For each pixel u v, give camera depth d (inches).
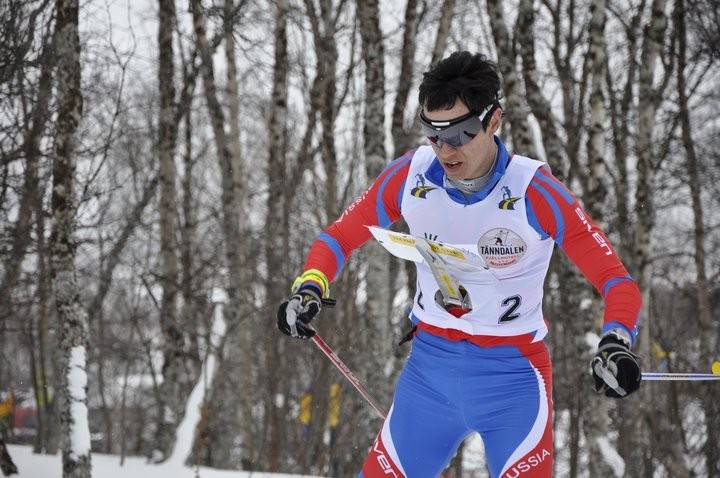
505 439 138.9
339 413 497.0
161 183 587.8
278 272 613.3
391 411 147.2
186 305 573.0
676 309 836.6
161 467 382.3
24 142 344.5
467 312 140.3
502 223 134.5
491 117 128.6
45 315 623.2
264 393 611.8
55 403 630.5
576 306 443.2
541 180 132.9
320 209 755.4
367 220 147.2
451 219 137.6
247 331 607.5
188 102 654.5
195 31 649.0
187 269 600.7
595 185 498.3
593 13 513.0
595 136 501.4
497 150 133.6
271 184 697.6
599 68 506.0
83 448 269.7
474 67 126.3
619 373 117.2
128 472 365.1
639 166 571.2
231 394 602.9
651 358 566.6
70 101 274.7
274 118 724.0
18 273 414.3
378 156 476.7
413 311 149.7
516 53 601.6
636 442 514.0
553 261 541.6
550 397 142.8
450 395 141.3
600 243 131.2
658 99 671.8
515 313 139.8
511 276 137.6
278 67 727.1
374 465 145.3
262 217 878.4
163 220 585.0
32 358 673.0
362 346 498.6
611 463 421.4
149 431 887.7
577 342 441.7
